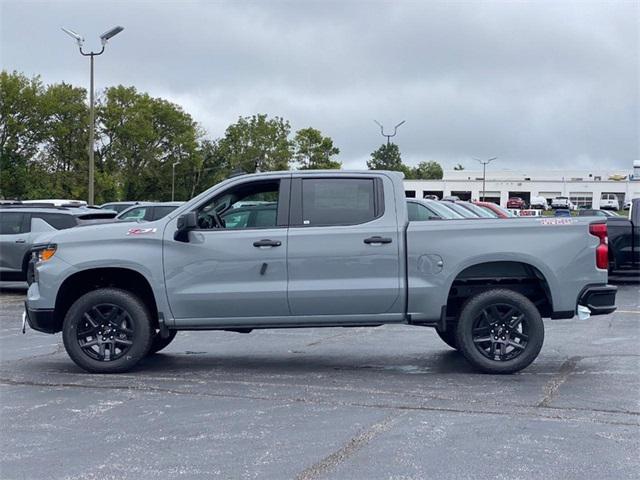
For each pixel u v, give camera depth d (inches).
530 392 298.4
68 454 227.0
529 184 3494.1
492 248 322.7
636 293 681.0
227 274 326.3
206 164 3496.6
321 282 324.5
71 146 2977.4
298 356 383.9
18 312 578.6
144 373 339.3
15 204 829.8
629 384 311.7
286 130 3560.5
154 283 327.6
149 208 808.9
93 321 335.6
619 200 3371.1
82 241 332.8
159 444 235.5
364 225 326.6
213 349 406.0
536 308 326.3
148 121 3154.5
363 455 222.8
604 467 212.7
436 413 268.1
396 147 3102.9
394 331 470.3
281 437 241.0
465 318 327.6
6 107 2755.9
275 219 331.6
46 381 322.3
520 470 210.2
